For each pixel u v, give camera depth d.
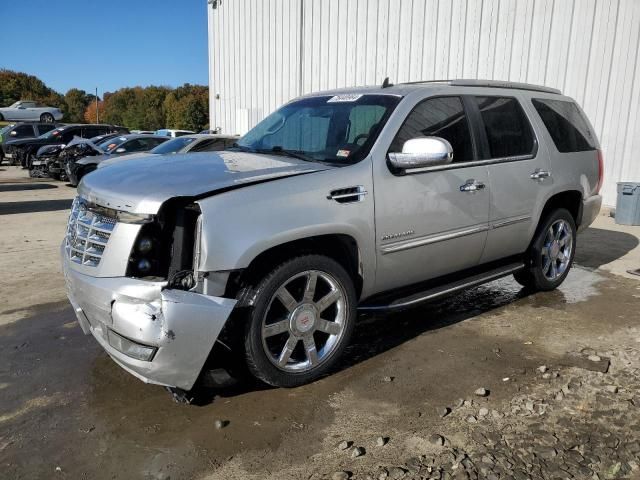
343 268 3.35
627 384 3.35
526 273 5.07
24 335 4.21
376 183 3.44
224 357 3.13
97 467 2.57
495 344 3.99
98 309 2.85
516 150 4.49
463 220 4.00
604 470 2.53
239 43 19.78
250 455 2.65
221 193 2.87
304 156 3.74
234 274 2.96
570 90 10.53
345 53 14.91
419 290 3.99
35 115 36.94
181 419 2.97
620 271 6.04
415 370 3.56
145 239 2.80
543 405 3.09
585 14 10.12
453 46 12.18
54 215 10.12
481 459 2.61
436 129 3.90
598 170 5.49
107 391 3.30
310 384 3.36
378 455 2.65
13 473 2.53
